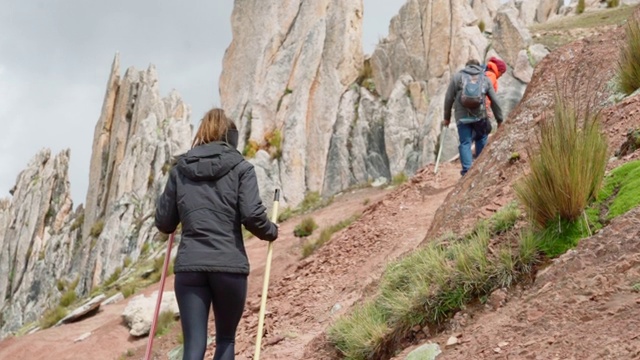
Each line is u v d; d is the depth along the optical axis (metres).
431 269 6.38
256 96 37.78
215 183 5.27
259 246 19.00
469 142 11.88
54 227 66.31
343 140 35.09
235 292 5.19
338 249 12.43
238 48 39.78
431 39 35.88
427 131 32.06
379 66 37.00
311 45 37.88
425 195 14.15
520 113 9.73
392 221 12.99
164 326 15.60
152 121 52.88
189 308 5.12
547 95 9.56
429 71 35.53
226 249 5.16
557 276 5.38
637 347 4.15
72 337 17.55
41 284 58.69
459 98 11.87
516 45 33.56
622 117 7.68
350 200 22.95
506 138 9.31
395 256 10.63
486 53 34.38
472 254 6.07
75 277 51.28
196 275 5.13
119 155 56.91
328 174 34.81
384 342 6.40
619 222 5.42
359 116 35.62
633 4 36.94
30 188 69.00
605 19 35.19
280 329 9.78
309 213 22.89
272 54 38.81
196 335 5.08
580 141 5.92
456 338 5.55
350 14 38.34
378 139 34.72
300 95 36.81
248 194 5.25
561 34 33.94
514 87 30.62
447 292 6.03
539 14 49.25
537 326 4.95
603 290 4.87
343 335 7.07
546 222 5.93
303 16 39.09
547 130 6.05
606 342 4.36
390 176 33.34
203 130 5.46
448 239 7.15
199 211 5.21
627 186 5.82
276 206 5.87
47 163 71.06
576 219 5.79
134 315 16.09
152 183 48.88
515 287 5.70
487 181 8.66
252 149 36.16
